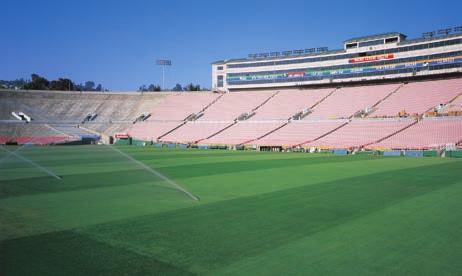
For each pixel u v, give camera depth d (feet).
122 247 40.22
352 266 34.58
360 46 292.81
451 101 233.76
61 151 211.20
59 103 357.41
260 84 343.05
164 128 325.62
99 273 33.01
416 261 35.86
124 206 61.87
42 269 33.99
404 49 272.31
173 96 374.84
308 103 301.63
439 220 51.57
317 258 36.68
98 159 157.38
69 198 69.46
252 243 41.52
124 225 49.55
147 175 103.71
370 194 72.38
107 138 317.22
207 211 57.77
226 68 360.28
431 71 260.01
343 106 279.08
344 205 61.98
